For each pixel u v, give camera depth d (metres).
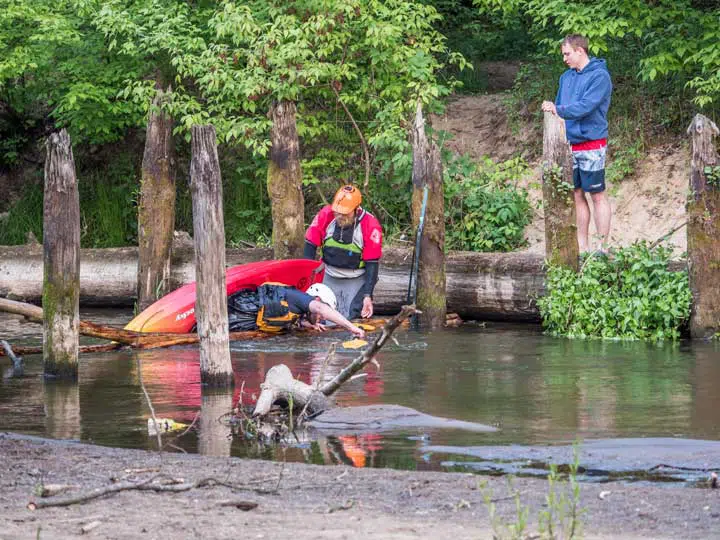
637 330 13.11
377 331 13.56
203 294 9.71
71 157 10.23
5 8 17.69
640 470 6.51
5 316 16.23
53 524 5.12
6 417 8.48
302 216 15.70
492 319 15.12
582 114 14.05
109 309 16.97
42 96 20.55
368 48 17.92
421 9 17.91
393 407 8.44
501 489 5.91
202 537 4.86
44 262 10.27
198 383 10.03
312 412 8.39
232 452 7.19
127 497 5.70
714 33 16.19
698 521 5.23
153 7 17.67
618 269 13.71
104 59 19.31
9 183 23.00
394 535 4.90
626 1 16.64
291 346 12.30
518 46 23.62
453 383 9.84
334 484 6.04
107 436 7.75
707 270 12.94
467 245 17.75
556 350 12.08
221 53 17.28
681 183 17.80
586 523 5.21
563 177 13.77
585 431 7.69
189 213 21.34
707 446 7.12
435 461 6.81
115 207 21.44
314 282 14.27
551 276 13.83
